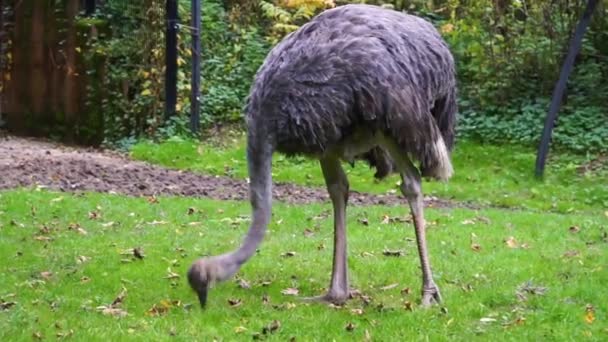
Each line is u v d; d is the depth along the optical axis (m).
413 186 8.49
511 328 8.20
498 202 15.29
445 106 8.95
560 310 8.63
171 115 19.94
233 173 17.14
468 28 20.09
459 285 9.53
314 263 10.45
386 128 8.23
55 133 21.77
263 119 8.18
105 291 9.36
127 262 10.50
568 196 15.64
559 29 19.69
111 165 17.20
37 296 9.10
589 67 19.55
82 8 21.75
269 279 9.80
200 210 13.62
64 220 12.70
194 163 17.91
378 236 11.89
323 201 14.88
